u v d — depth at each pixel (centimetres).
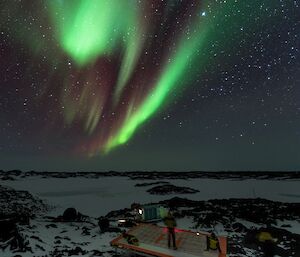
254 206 3456
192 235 1449
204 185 7375
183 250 1246
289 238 1912
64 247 1534
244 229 2248
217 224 2436
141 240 1377
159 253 1211
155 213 2138
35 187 6750
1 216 2106
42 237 1733
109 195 5278
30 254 1364
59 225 2227
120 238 1419
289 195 5253
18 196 4053
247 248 1719
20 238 1516
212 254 1199
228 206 3559
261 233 1339
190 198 4928
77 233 1959
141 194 5441
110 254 1436
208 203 3869
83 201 4450
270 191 5912
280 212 3005
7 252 1377
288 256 1595
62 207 3884
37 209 3578
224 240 1391
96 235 1914
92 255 1398
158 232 1500
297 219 2703
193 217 2766
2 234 1508
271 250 1308
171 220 1278
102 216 3050
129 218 2427
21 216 2191
